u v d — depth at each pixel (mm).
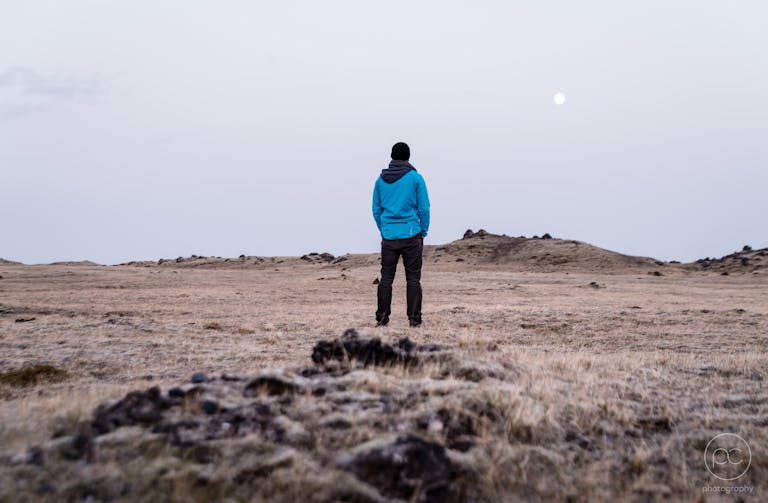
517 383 4105
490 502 2574
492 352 5574
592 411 3645
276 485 2426
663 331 9781
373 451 2639
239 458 2605
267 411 3098
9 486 2311
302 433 2873
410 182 8219
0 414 3311
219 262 78812
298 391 3465
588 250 75938
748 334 9484
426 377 3895
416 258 8492
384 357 4344
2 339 7141
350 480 2465
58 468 2465
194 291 24297
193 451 2646
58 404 3514
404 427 3039
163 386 4449
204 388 3400
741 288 33594
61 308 12953
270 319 10570
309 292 24938
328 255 82688
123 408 3021
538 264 71812
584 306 15648
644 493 2770
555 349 7496
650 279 43031
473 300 20250
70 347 6617
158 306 14633
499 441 3020
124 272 45469
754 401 4289
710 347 8031
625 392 4301
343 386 3613
